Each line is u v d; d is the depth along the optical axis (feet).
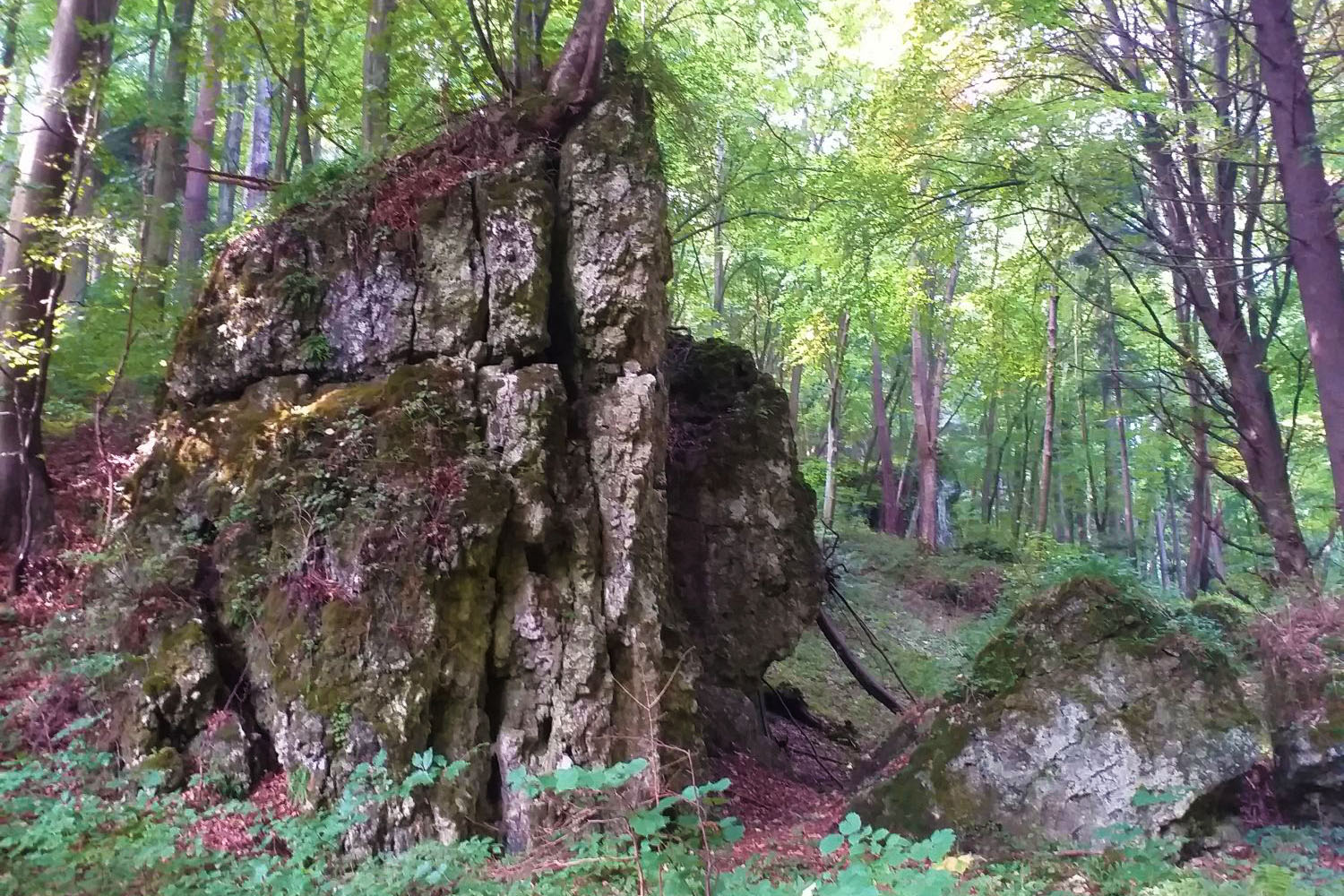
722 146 51.06
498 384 24.52
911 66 41.60
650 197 27.37
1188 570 64.18
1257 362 36.50
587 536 24.70
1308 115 27.76
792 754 39.14
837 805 26.73
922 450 85.61
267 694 22.03
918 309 76.07
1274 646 24.58
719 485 36.86
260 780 21.61
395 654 21.21
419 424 23.54
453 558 22.24
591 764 22.48
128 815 18.65
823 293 65.77
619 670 24.27
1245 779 23.16
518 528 23.61
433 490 22.81
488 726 22.43
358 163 28.53
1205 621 27.78
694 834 22.33
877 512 103.09
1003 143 38.45
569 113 27.96
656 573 26.12
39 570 27.84
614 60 29.84
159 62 55.01
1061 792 22.06
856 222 45.60
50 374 37.14
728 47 50.57
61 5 30.58
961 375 100.17
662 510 27.53
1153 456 87.81
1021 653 24.38
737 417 38.27
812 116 62.34
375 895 16.37
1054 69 41.01
